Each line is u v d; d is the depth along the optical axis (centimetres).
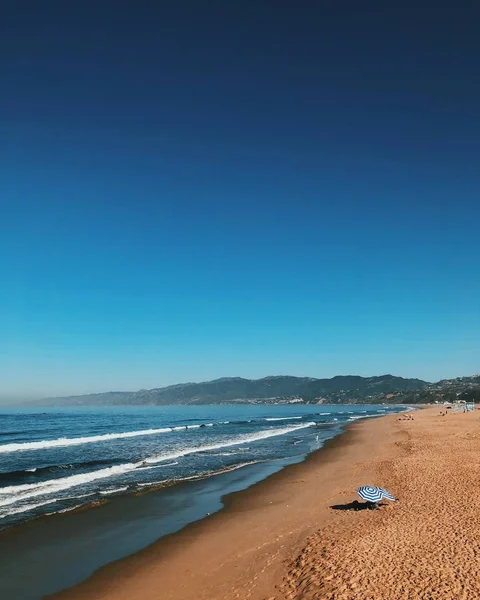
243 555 1227
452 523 1261
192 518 1666
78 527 1541
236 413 15625
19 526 1541
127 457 3281
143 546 1360
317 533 1302
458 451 2845
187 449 3828
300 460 3120
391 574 926
